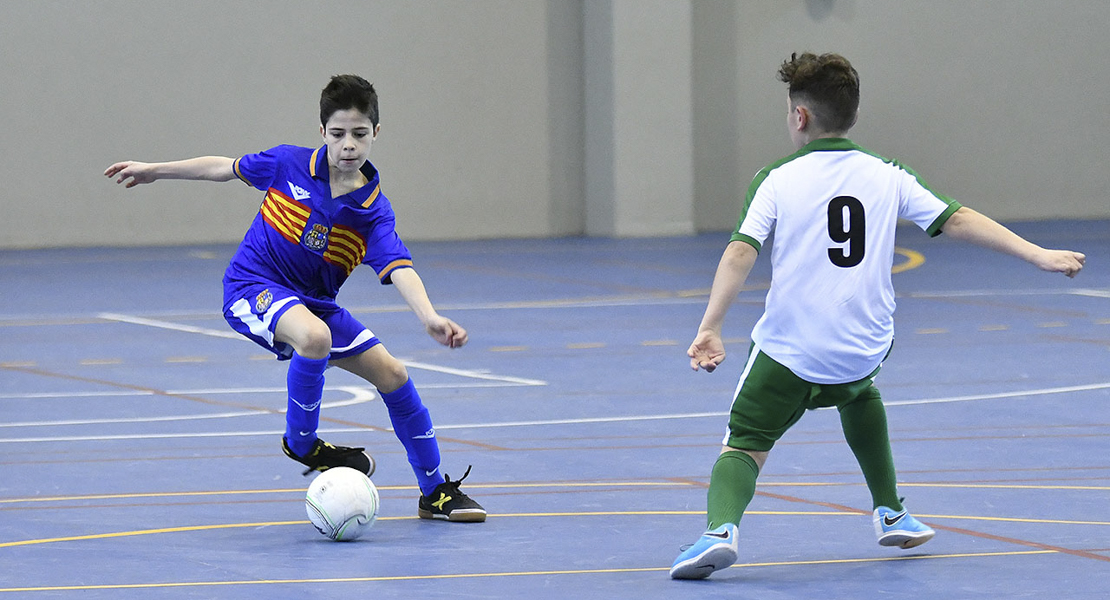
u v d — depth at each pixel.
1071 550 11.75
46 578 10.70
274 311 12.65
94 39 48.16
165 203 49.47
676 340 27.11
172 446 16.97
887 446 11.52
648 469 15.56
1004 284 37.31
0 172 47.81
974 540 12.17
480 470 15.50
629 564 11.28
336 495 12.08
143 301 34.22
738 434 10.91
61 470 15.51
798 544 12.06
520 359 24.73
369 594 10.23
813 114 10.97
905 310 31.70
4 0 47.28
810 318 10.65
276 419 18.91
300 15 49.81
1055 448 16.66
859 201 10.74
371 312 32.09
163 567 11.09
